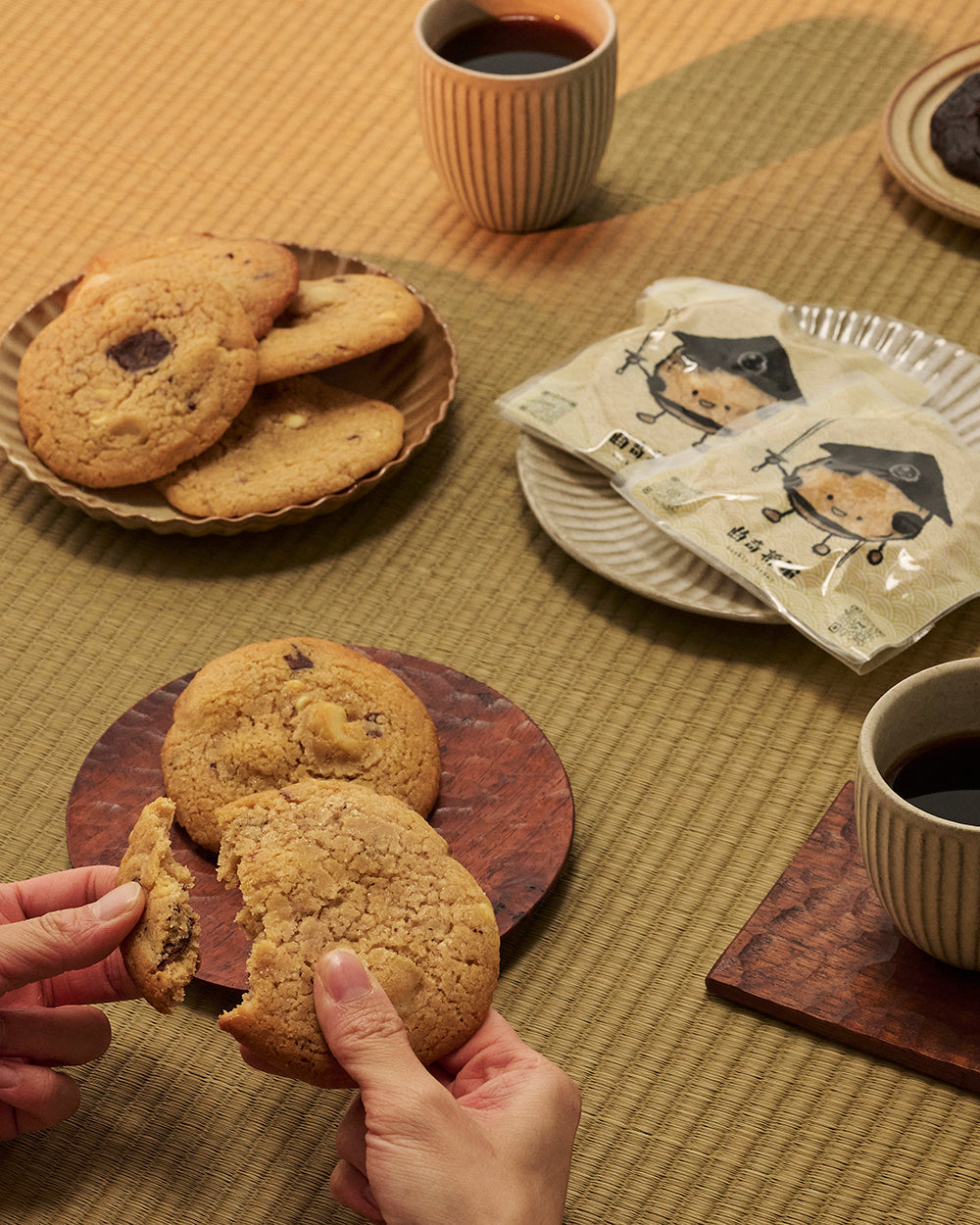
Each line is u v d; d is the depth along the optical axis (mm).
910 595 1182
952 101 1361
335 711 1127
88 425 1221
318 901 1045
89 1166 1070
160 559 1242
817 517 1198
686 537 1200
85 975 1088
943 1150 1068
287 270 1273
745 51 1472
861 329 1287
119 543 1249
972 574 1188
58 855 1147
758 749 1174
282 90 1468
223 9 1518
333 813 1062
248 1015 1026
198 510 1219
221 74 1479
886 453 1215
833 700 1188
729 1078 1087
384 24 1508
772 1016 1100
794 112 1436
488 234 1383
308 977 1032
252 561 1241
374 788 1122
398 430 1246
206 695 1132
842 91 1444
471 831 1126
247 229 1388
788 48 1470
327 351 1248
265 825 1059
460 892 1056
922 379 1268
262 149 1434
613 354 1267
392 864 1054
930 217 1372
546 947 1119
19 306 1348
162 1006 1029
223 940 1097
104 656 1210
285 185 1413
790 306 1294
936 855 1046
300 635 1215
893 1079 1084
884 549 1188
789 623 1182
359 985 1020
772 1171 1066
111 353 1234
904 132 1375
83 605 1228
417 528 1253
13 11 1516
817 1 1496
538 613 1221
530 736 1152
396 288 1286
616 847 1146
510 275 1359
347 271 1316
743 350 1262
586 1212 1061
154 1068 1092
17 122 1451
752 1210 1059
